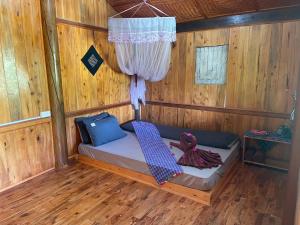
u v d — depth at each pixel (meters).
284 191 2.64
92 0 3.60
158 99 4.62
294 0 3.03
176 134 3.72
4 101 2.65
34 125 2.98
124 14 4.14
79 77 3.55
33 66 2.92
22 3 2.72
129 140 3.63
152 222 2.13
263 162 3.32
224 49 3.75
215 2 3.38
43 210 2.33
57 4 3.09
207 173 2.47
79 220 2.17
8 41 2.62
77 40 3.44
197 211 2.29
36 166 3.06
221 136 3.49
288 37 3.18
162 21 3.24
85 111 3.71
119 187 2.77
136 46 3.52
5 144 2.68
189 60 4.11
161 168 2.68
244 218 2.17
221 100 3.90
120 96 4.45
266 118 3.50
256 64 3.48
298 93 1.22
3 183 2.69
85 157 3.46
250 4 3.27
